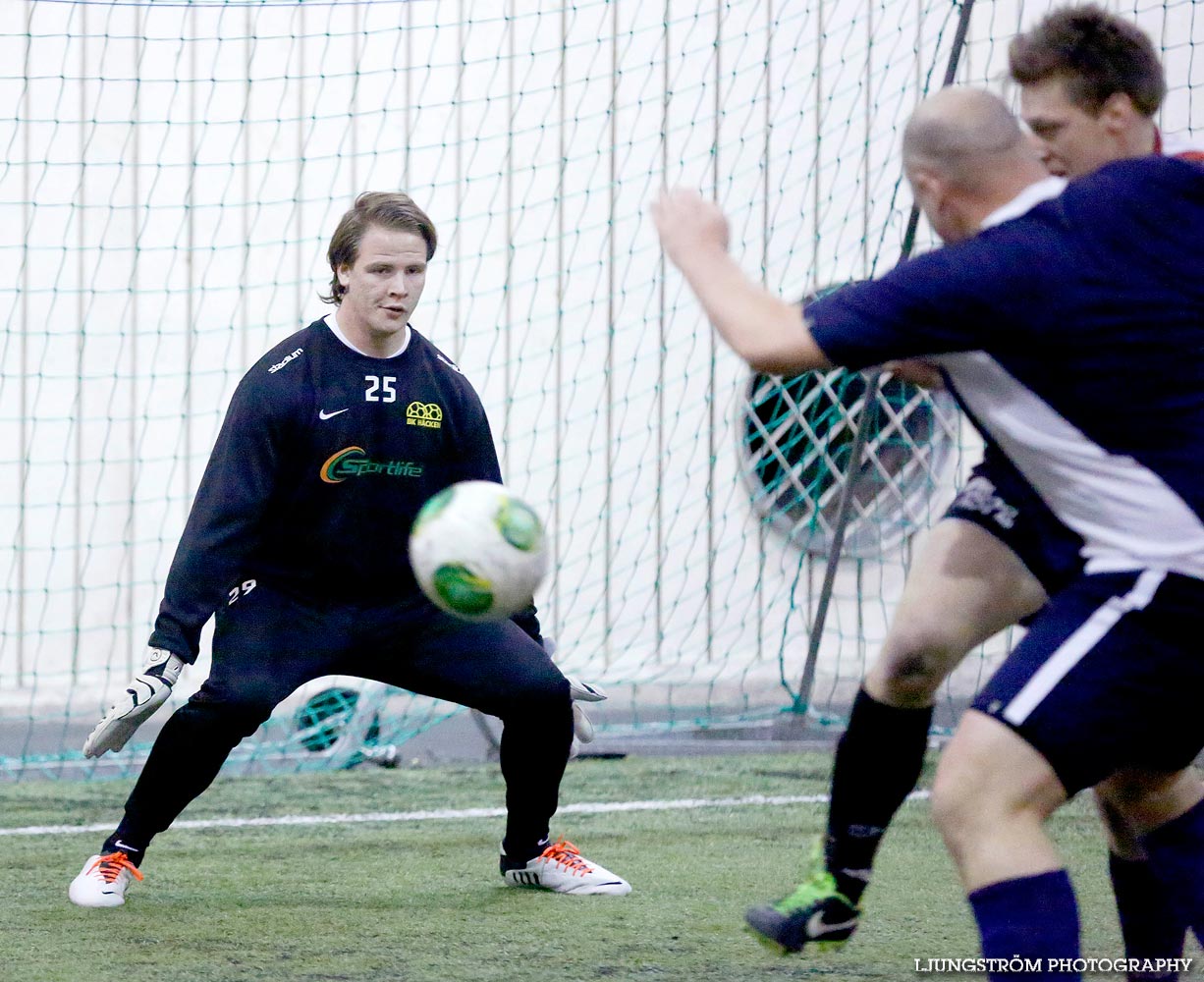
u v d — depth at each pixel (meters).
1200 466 8.38
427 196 29.75
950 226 9.02
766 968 11.98
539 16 29.97
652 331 30.55
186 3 28.73
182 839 17.48
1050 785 8.52
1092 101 9.11
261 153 29.39
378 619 14.13
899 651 10.20
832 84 30.59
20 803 19.81
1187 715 8.53
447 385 14.37
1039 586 10.27
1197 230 8.51
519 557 11.39
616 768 22.50
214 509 13.68
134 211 28.94
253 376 13.86
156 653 13.56
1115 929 13.56
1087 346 8.34
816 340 8.52
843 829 10.60
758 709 28.73
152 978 11.68
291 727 25.95
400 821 18.62
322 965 12.05
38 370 28.62
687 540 30.72
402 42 29.66
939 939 12.93
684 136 30.41
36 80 28.33
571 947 12.66
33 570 28.75
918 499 31.30
